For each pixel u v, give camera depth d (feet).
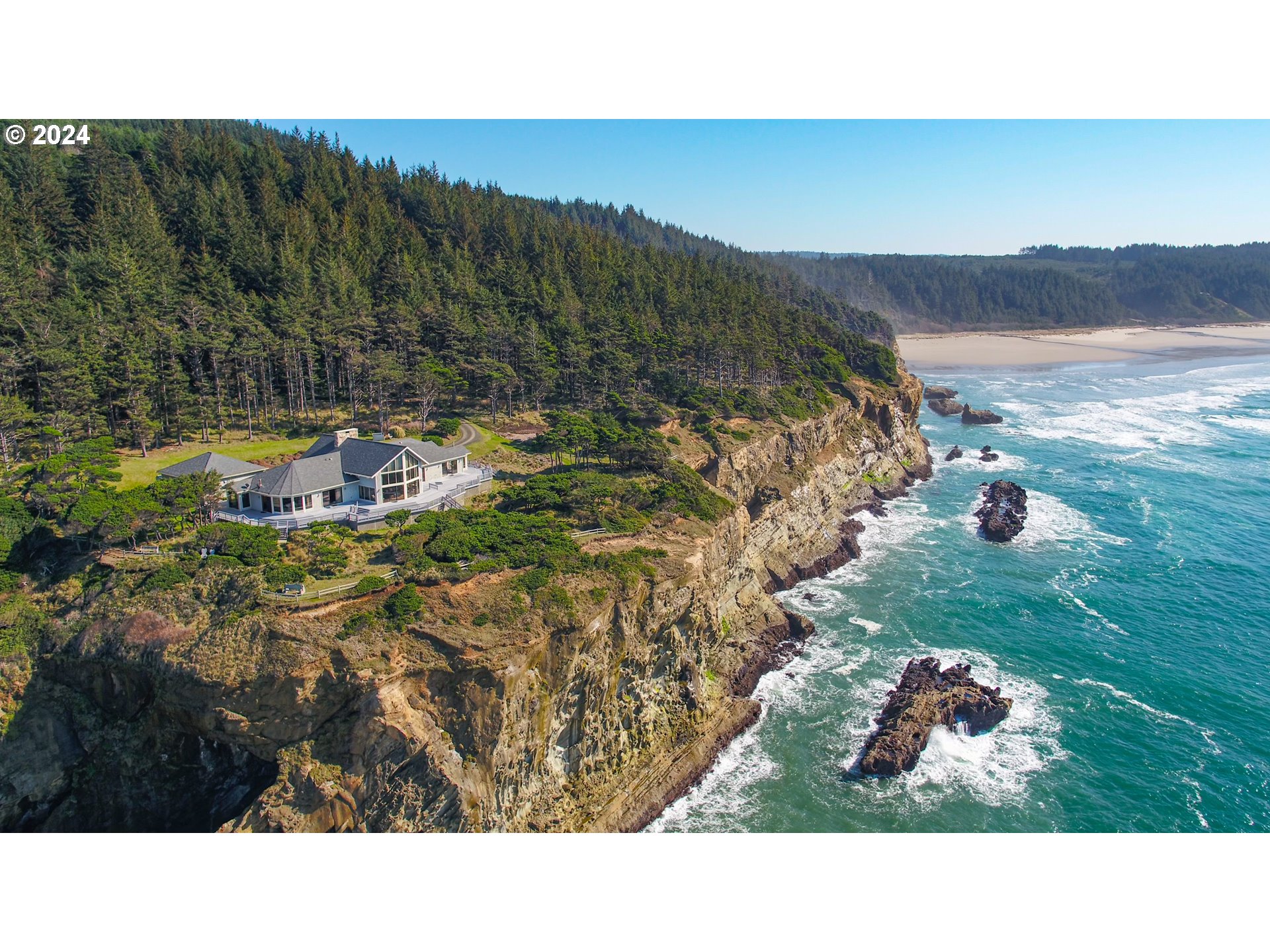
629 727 149.48
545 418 265.95
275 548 146.30
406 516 167.43
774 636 196.03
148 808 124.47
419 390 245.65
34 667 129.59
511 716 125.90
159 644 123.44
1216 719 165.99
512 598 135.13
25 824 122.93
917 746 154.10
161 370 213.46
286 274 271.49
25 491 157.58
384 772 116.47
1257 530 264.52
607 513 179.01
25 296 209.87
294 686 117.39
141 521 146.41
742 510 208.44
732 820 141.59
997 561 245.86
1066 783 148.05
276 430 229.04
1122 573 234.58
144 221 263.29
